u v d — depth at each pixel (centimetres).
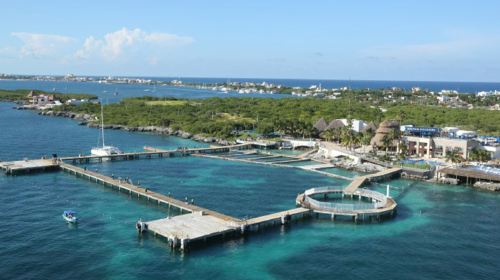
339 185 13688
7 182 13000
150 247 8388
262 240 8962
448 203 11838
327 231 9550
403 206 11512
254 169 15825
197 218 9612
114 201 11350
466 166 15462
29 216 9975
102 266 7550
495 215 10794
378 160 16775
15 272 7269
